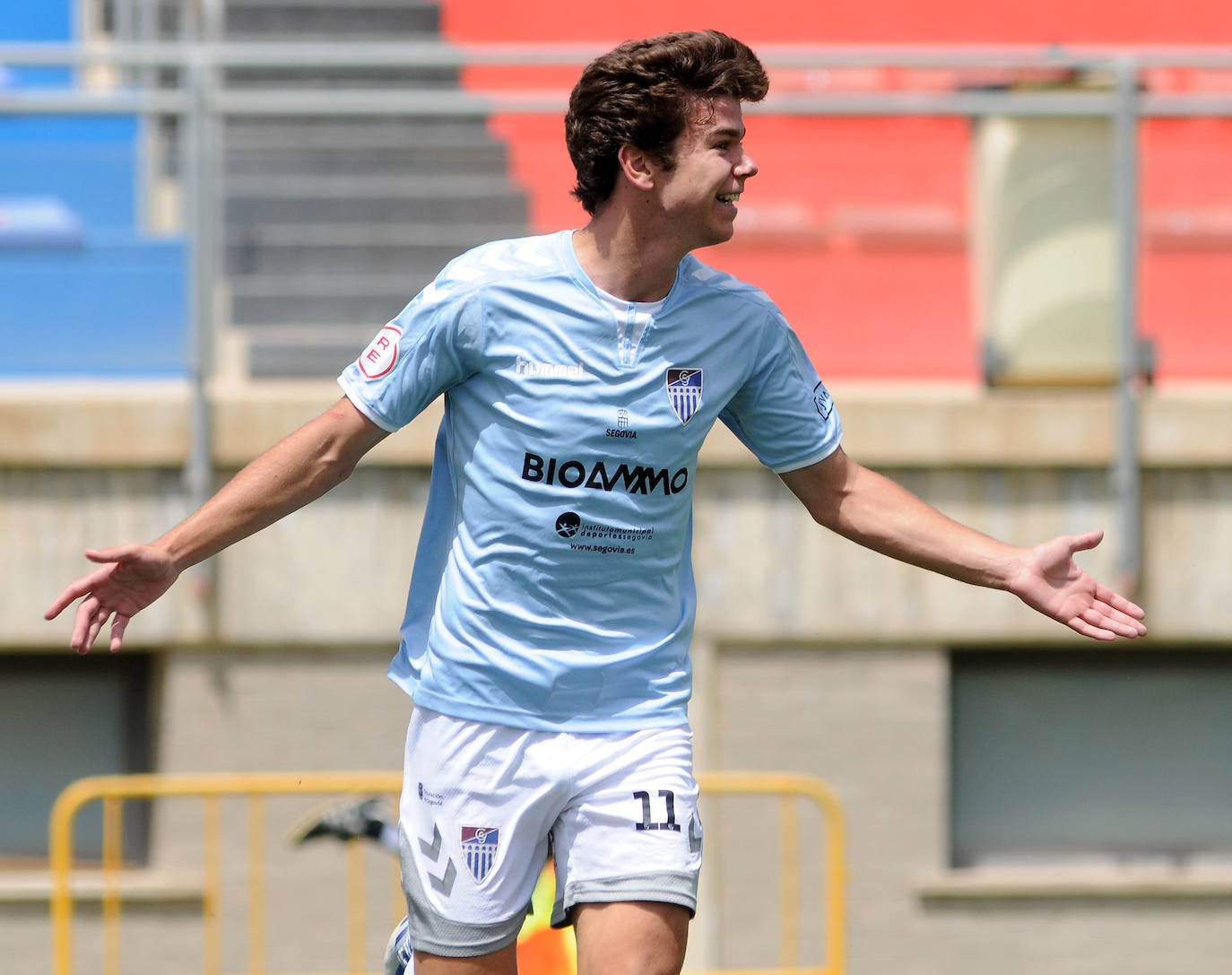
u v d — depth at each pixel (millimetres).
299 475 10406
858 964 26312
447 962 10938
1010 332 25844
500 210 28516
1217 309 25984
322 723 26031
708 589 25984
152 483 25344
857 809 26406
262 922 25969
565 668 10516
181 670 25953
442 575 11031
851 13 37281
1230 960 26594
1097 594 10805
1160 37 37156
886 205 26641
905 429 25609
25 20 35406
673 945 10352
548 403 10211
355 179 27594
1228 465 25875
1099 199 25781
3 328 25062
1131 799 27406
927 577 26156
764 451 11273
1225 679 27438
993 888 26250
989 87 27125
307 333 26844
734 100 10055
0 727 26594
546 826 10773
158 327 25188
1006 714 27297
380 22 34031
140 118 25688
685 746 10812
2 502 25250
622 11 36500
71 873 26422
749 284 10766
